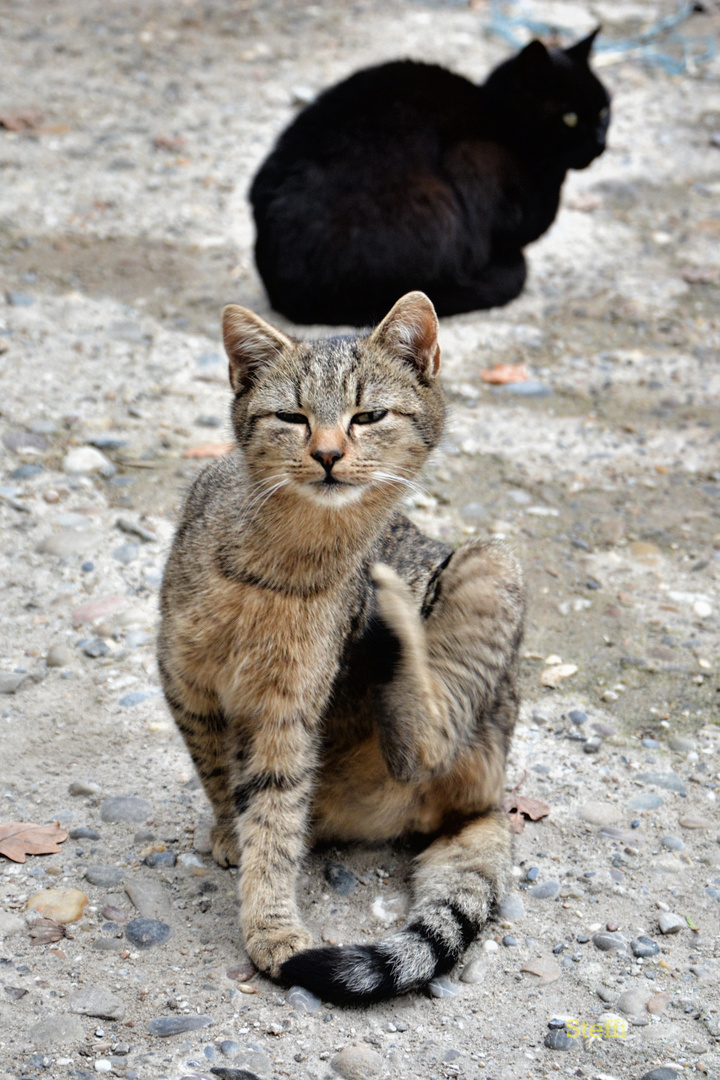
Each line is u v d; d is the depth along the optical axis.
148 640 4.37
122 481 5.32
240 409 3.36
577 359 6.90
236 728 3.29
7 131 8.63
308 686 3.20
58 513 5.03
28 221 7.58
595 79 7.36
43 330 6.45
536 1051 2.87
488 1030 2.93
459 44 10.98
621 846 3.67
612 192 8.88
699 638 4.79
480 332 7.11
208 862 3.43
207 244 7.69
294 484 3.08
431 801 3.59
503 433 6.16
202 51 10.45
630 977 3.14
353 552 3.25
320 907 3.34
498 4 12.10
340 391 3.18
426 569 3.81
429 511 5.45
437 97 7.34
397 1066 2.77
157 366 6.30
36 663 4.20
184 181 8.38
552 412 6.40
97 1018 2.79
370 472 3.14
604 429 6.27
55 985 2.88
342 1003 2.94
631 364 6.89
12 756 3.75
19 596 4.53
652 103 10.23
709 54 11.17
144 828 3.53
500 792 3.63
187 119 9.21
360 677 3.49
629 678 4.52
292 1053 2.77
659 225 8.48
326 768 3.56
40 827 3.45
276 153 7.16
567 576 5.12
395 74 7.35
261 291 7.23
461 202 7.07
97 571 4.72
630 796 3.90
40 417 5.70
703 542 5.43
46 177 8.14
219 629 3.14
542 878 3.52
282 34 10.95
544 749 4.11
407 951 2.99
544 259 8.02
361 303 6.93
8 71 9.56
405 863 3.58
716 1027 2.98
